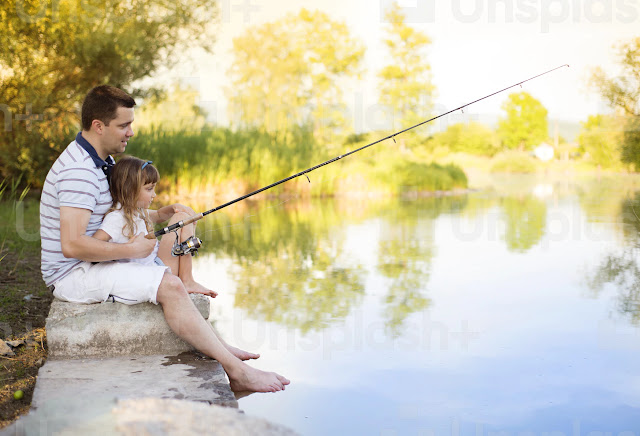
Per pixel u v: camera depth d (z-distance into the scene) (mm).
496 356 4348
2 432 2793
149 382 3518
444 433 3227
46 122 13594
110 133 3875
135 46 13547
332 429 3254
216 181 15500
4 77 13242
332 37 20578
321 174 16578
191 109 17203
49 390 3354
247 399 3676
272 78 19453
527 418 3438
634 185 16797
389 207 13672
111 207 3918
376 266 7277
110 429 2660
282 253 8164
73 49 13203
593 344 4566
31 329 4648
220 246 8719
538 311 5410
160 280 3848
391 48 21078
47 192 3875
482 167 21266
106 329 3975
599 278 6551
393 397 3703
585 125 19812
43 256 3957
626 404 3588
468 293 6008
